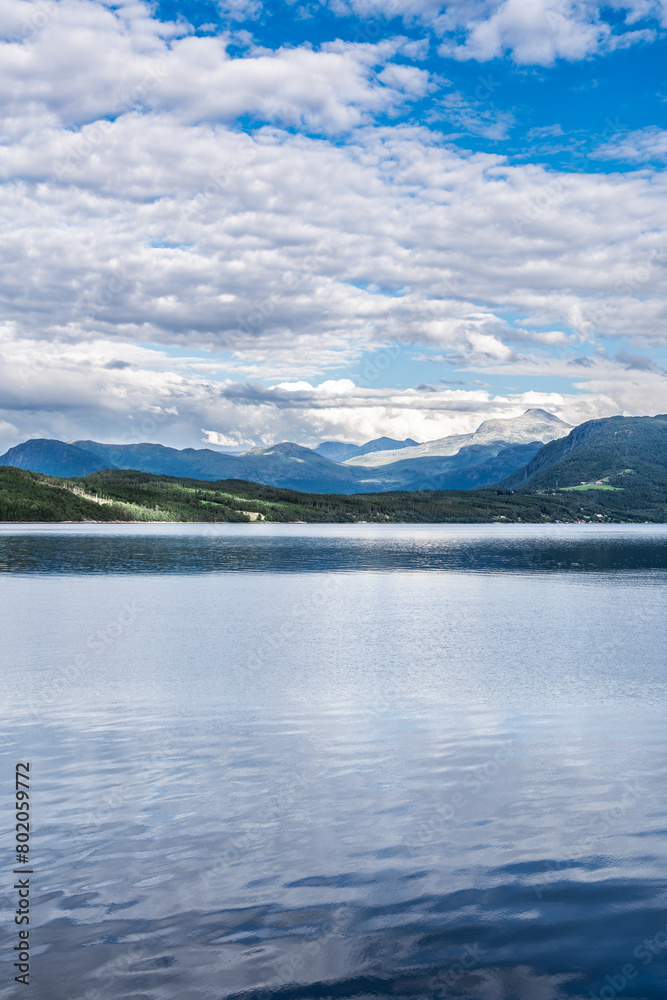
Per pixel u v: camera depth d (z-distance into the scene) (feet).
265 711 92.32
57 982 34.96
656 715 91.04
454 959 37.19
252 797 60.80
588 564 444.14
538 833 53.36
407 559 489.26
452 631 171.12
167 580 317.83
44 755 73.10
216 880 45.57
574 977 35.78
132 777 66.08
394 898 43.47
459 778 66.08
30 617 193.88
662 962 36.86
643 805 59.16
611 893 44.19
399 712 92.32
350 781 65.21
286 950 37.93
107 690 104.63
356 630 172.55
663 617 197.98
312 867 47.52
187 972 35.94
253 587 288.71
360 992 34.50
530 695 102.27
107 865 47.67
